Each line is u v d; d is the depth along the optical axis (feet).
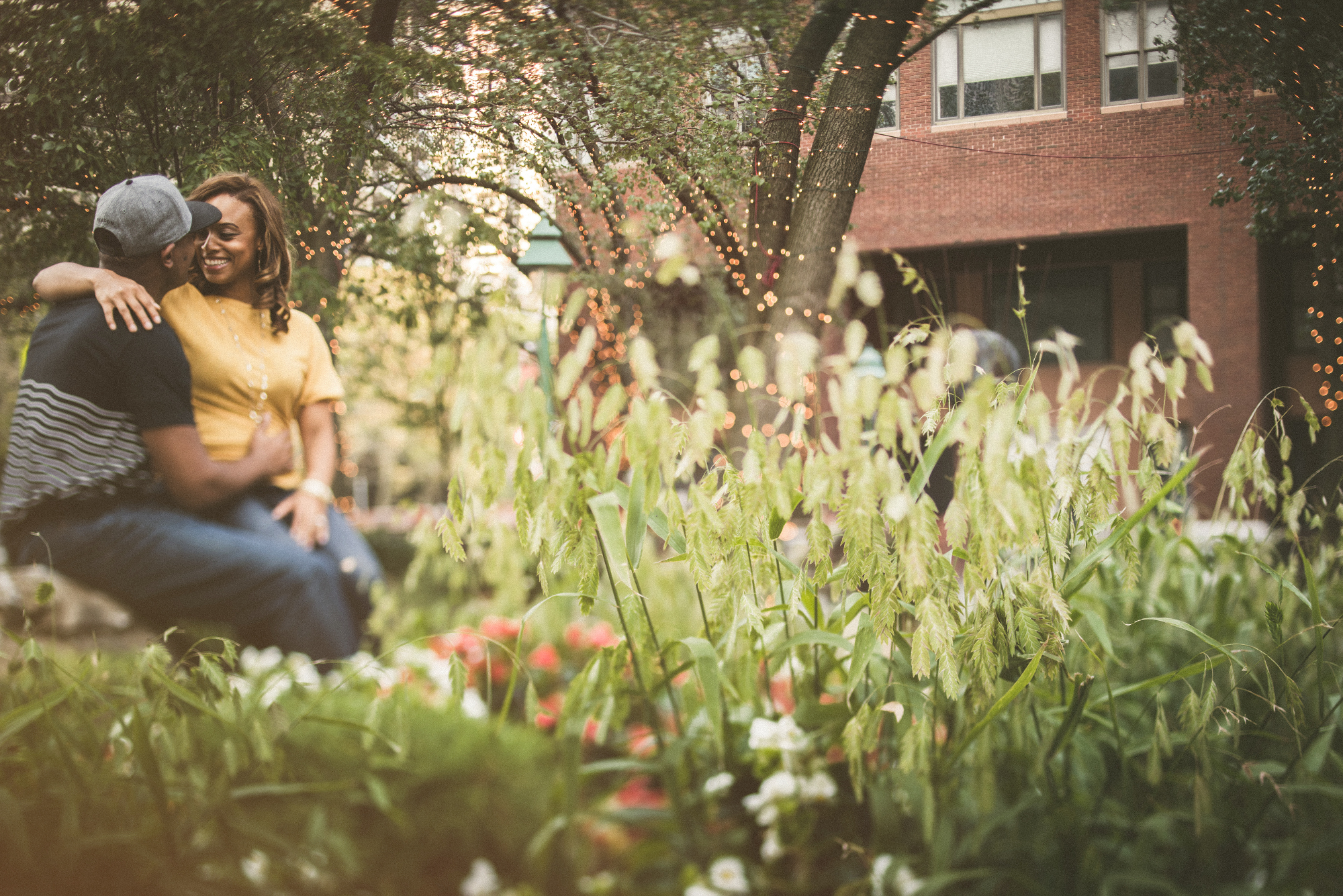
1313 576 4.67
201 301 6.33
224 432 6.17
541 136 9.79
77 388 5.35
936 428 4.48
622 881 4.08
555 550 4.21
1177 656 6.48
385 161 10.46
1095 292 34.06
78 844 3.63
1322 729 4.62
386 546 20.88
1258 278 19.33
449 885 4.04
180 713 4.46
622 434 4.18
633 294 11.18
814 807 4.35
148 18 8.40
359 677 5.14
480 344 4.04
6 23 8.46
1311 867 3.78
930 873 3.99
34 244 9.60
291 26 8.79
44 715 4.00
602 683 4.56
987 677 3.95
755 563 4.45
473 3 9.64
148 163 9.08
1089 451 4.57
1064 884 3.87
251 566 5.59
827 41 8.95
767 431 5.07
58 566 5.38
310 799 4.32
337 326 9.83
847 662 5.19
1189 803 4.43
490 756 4.62
